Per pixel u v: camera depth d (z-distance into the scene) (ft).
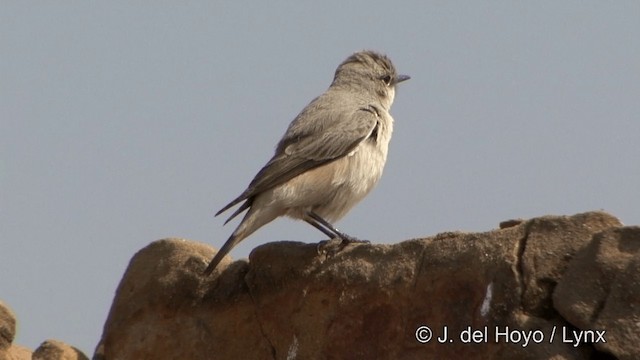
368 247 43.04
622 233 36.35
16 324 47.91
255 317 46.06
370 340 41.86
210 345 46.73
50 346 49.19
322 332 43.45
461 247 39.81
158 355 47.73
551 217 38.24
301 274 44.60
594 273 36.24
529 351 36.68
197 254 48.42
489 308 38.17
